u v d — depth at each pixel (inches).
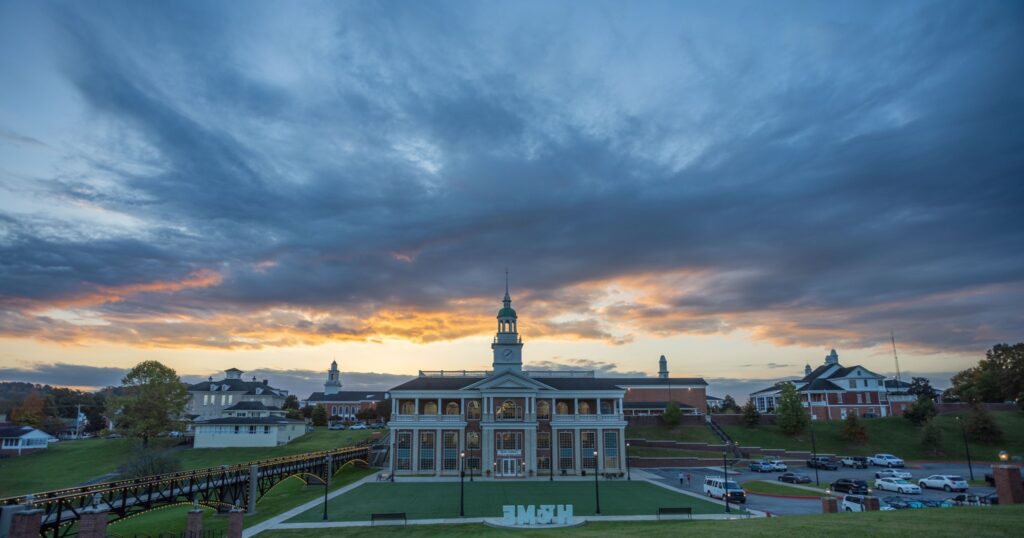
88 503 1942.7
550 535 1667.1
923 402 4662.9
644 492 2952.8
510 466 3747.5
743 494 2532.0
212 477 2385.6
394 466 3801.7
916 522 1132.5
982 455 4185.5
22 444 4687.5
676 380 5851.4
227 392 6309.1
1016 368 5017.2
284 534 1974.7
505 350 4293.8
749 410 4913.9
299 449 4510.3
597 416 3919.8
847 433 4527.6
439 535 1875.0
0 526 1158.3
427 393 3927.2
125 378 4212.6
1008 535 952.3
